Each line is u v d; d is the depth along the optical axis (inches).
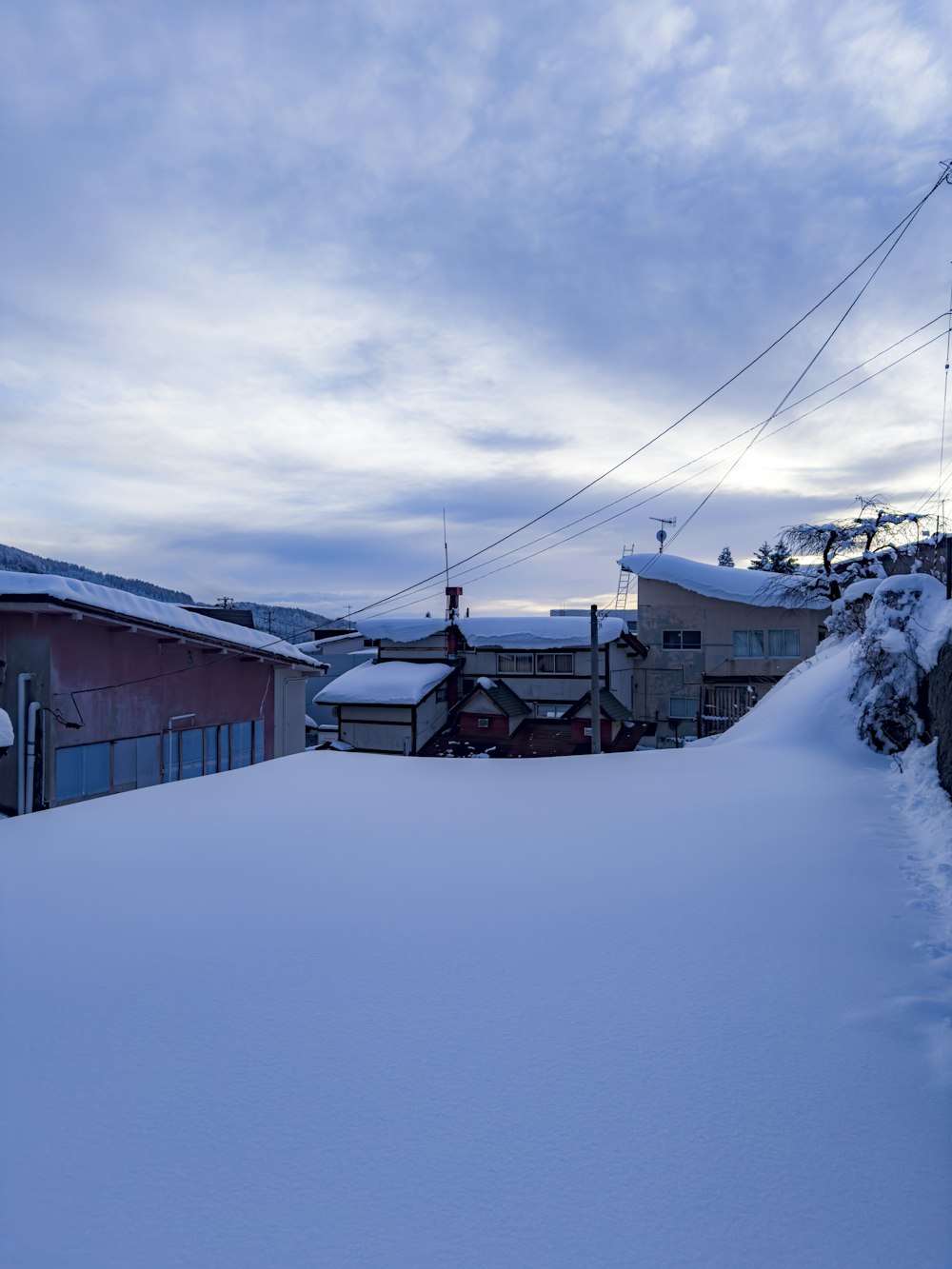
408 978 140.1
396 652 1225.4
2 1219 79.4
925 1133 93.0
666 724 1188.5
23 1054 114.0
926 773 310.5
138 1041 117.6
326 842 244.1
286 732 763.4
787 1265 72.7
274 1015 126.3
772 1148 90.3
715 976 139.3
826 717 462.3
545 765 418.9
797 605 1097.4
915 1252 74.3
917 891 186.2
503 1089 103.7
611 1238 76.4
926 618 388.5
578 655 1133.1
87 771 528.7
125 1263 73.1
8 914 175.8
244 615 1406.3
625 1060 111.0
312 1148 91.0
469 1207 80.8
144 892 191.9
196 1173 86.7
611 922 167.8
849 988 133.5
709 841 238.2
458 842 242.8
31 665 502.6
